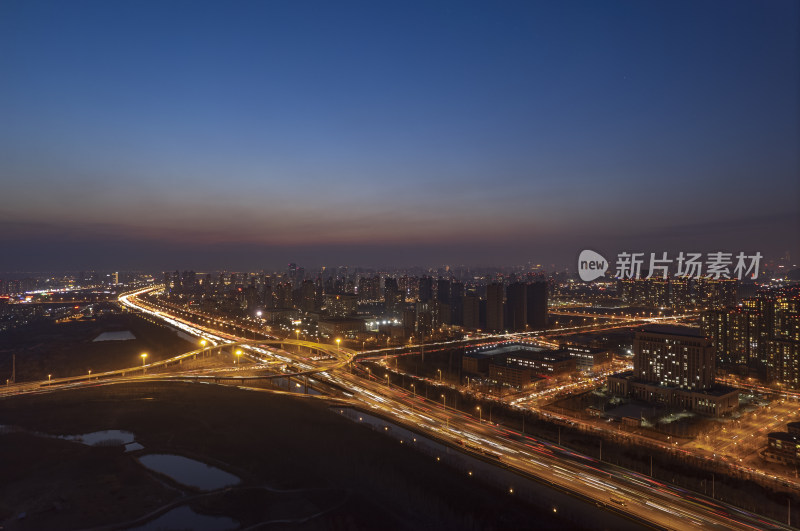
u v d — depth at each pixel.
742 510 135.25
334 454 172.00
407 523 128.62
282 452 174.88
